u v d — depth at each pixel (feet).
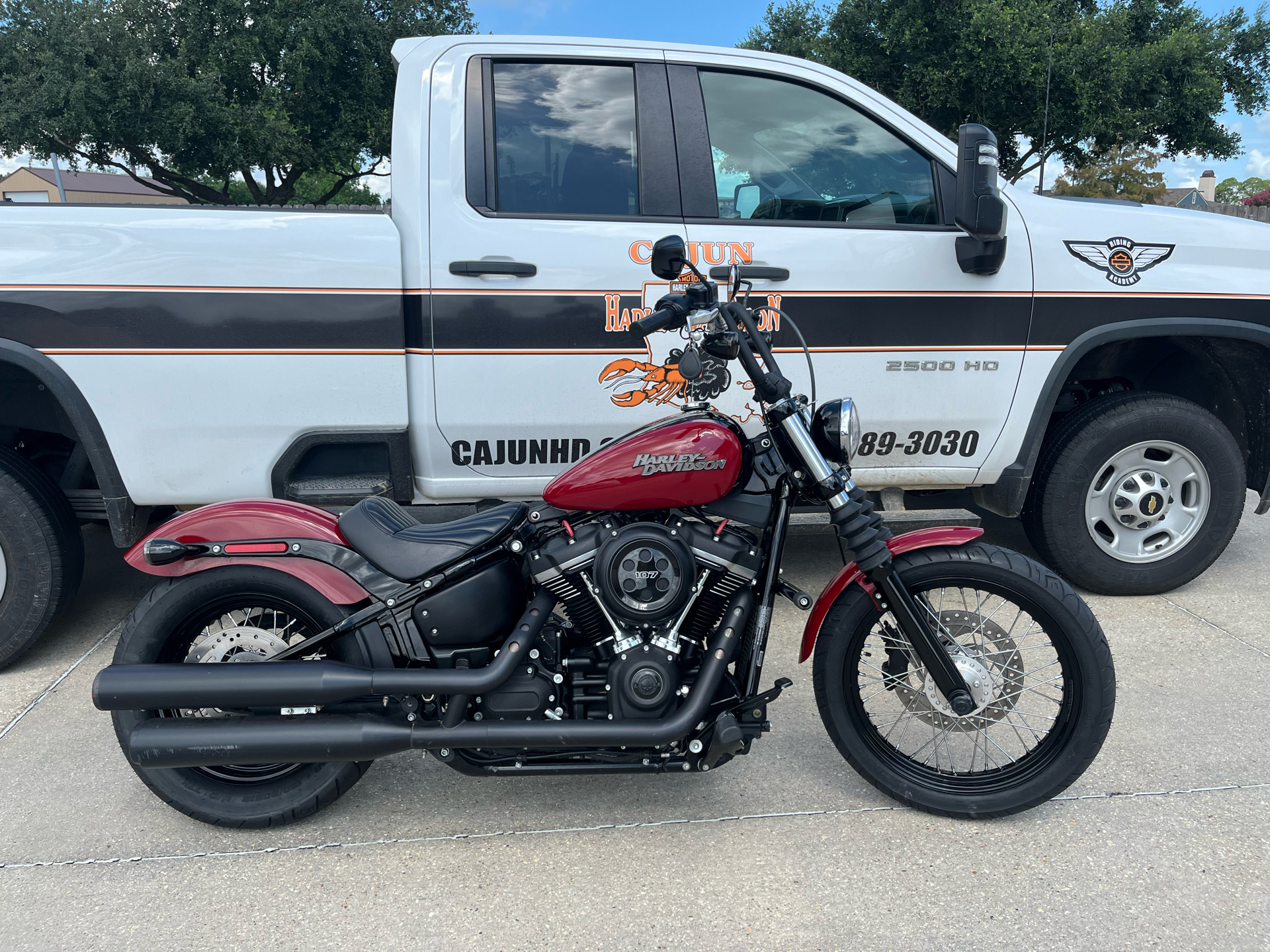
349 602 7.04
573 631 7.24
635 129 10.67
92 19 60.34
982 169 9.86
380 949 6.07
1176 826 7.33
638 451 6.77
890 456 11.37
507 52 10.50
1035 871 6.81
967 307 10.96
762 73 10.90
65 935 6.21
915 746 8.38
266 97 65.26
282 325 9.93
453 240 10.16
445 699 7.01
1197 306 11.40
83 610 12.29
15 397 10.30
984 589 7.17
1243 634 11.07
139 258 9.59
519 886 6.72
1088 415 11.60
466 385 10.38
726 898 6.54
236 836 7.38
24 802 7.83
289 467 10.21
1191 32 65.67
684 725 6.63
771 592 7.14
